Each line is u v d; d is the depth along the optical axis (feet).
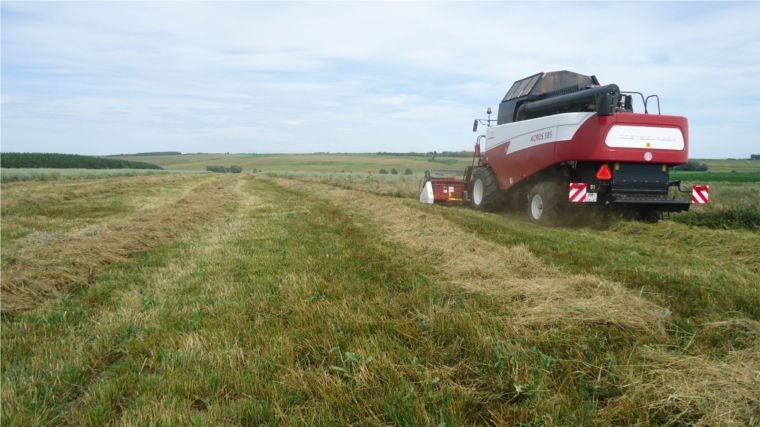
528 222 36.52
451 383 9.50
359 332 12.26
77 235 27.71
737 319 12.43
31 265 19.67
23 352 11.76
